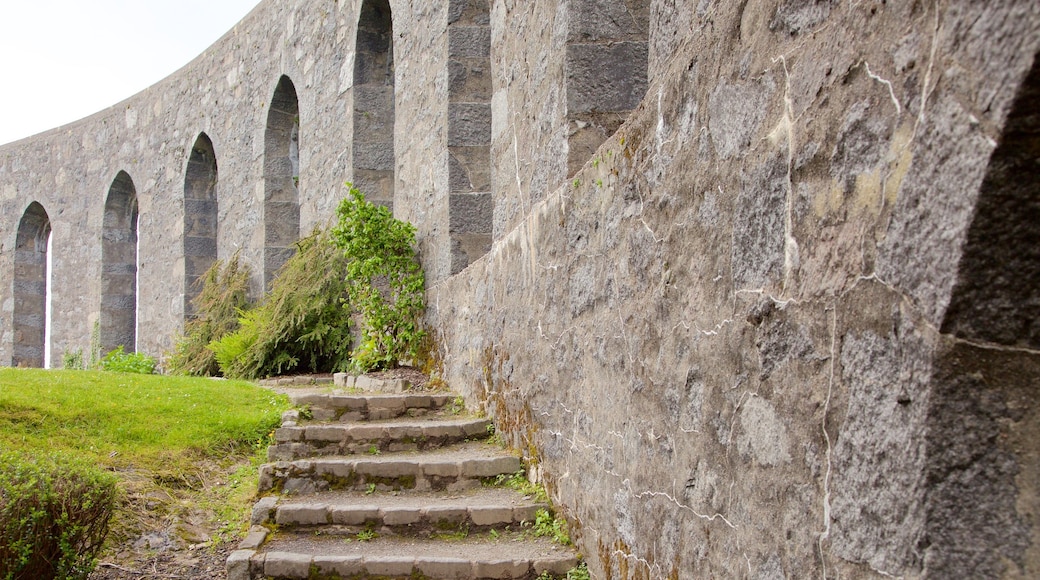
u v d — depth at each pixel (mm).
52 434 5164
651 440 2842
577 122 4406
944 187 1412
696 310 2465
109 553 4070
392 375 7465
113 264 17234
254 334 9453
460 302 6473
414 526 4355
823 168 1788
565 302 3986
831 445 1716
